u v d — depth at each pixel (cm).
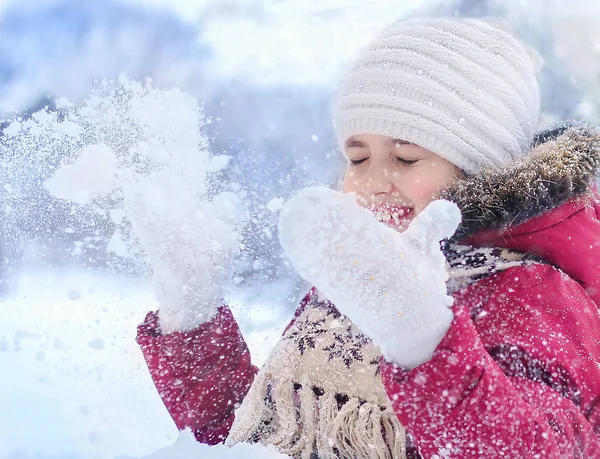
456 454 95
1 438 122
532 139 138
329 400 116
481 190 119
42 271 188
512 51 135
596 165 122
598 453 102
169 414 134
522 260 116
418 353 96
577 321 110
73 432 125
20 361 150
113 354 152
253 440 120
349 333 120
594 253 118
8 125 173
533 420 95
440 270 98
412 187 126
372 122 129
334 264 92
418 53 130
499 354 108
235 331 131
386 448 110
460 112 127
